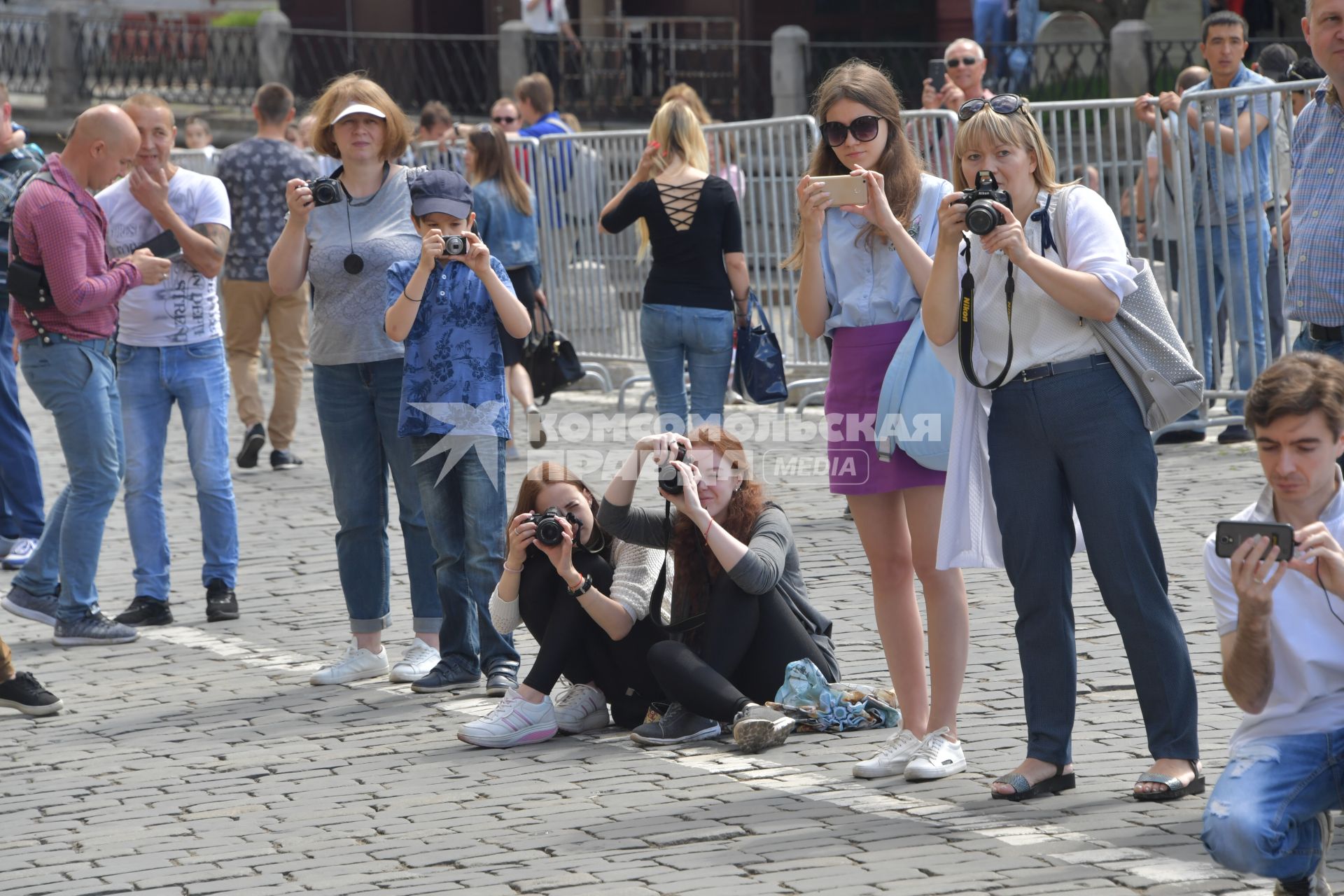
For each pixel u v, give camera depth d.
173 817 10.11
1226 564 7.41
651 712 11.68
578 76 43.56
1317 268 10.91
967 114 9.45
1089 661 12.40
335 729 11.95
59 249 13.77
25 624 15.73
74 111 49.94
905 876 8.29
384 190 12.88
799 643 11.67
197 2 62.34
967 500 9.67
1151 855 8.42
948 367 9.62
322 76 46.97
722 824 9.41
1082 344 9.27
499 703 12.11
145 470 15.28
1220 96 19.06
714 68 42.16
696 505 11.31
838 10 44.81
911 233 10.27
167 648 14.55
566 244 25.83
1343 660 7.30
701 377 17.67
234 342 22.30
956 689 10.23
